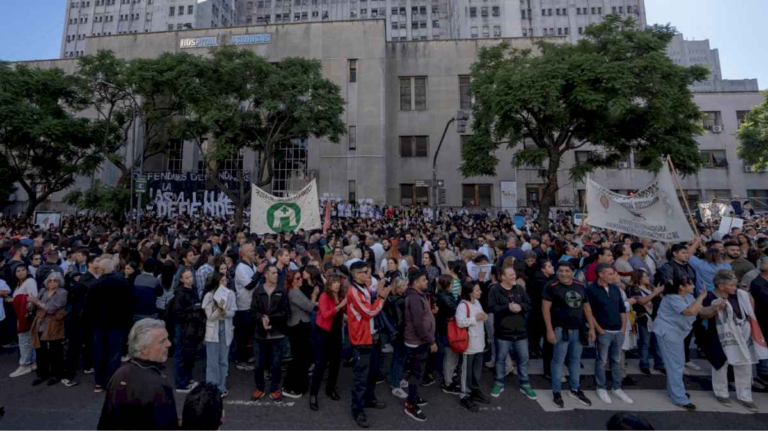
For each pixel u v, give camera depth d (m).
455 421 4.71
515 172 29.94
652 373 6.27
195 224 20.20
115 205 19.94
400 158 30.55
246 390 5.64
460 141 30.44
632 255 7.14
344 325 6.43
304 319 5.47
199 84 19.17
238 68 19.22
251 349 6.97
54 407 4.96
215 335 5.25
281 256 6.13
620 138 17.48
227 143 19.64
